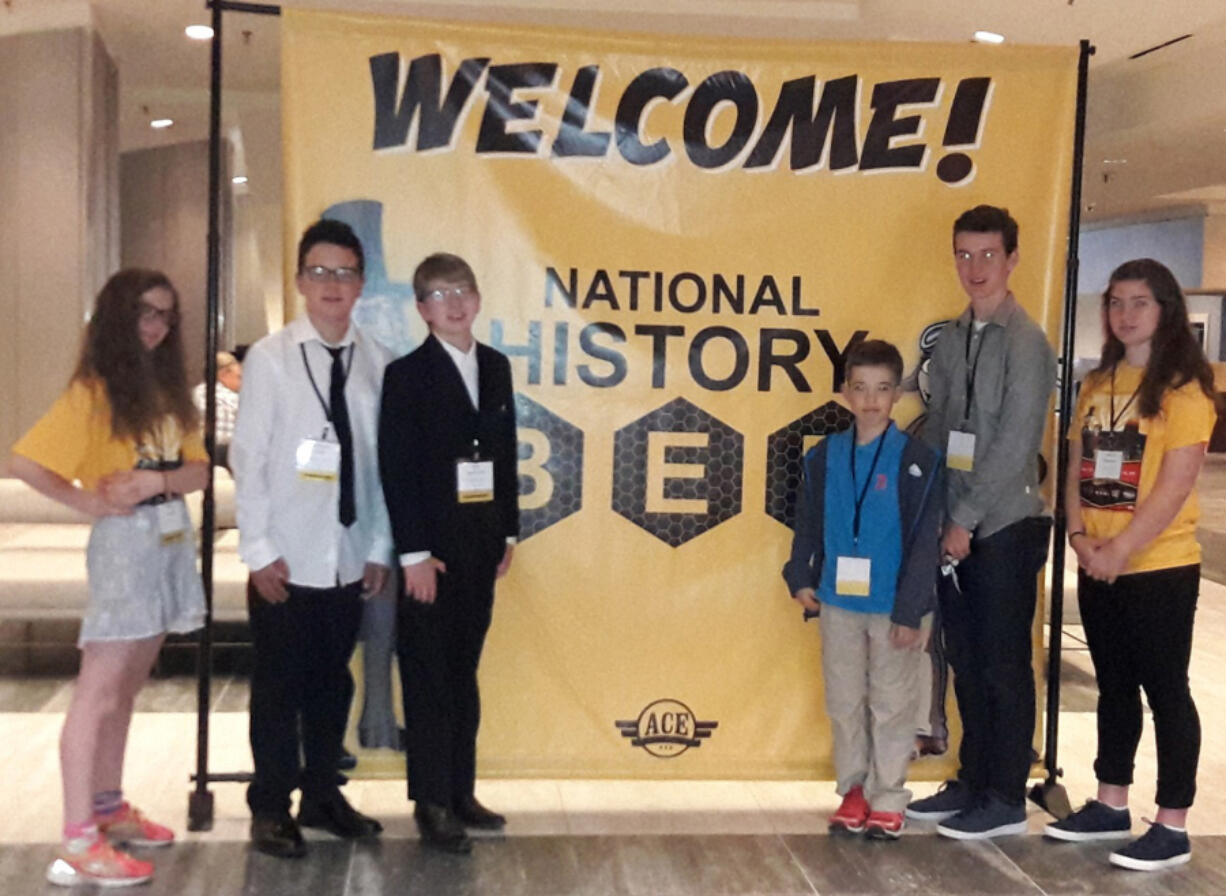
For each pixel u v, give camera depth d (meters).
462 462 2.93
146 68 8.45
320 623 2.93
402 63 3.15
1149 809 3.47
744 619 3.35
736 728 3.36
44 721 4.12
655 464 3.30
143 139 10.35
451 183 3.20
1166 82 8.30
